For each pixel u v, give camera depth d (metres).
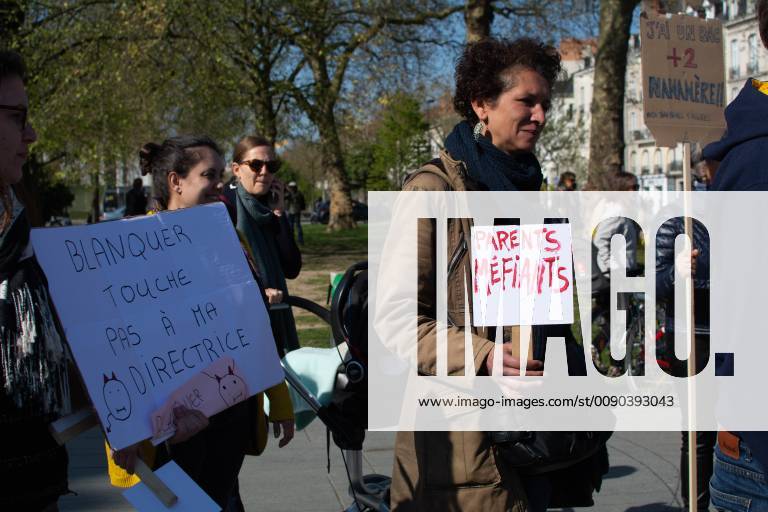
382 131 40.34
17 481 1.97
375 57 23.11
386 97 23.70
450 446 2.38
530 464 2.39
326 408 3.09
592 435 2.49
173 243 2.45
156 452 2.79
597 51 18.12
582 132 41.44
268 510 4.36
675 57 3.69
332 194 33.31
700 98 3.76
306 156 43.31
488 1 17.88
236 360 2.48
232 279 2.55
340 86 23.80
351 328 2.94
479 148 2.50
